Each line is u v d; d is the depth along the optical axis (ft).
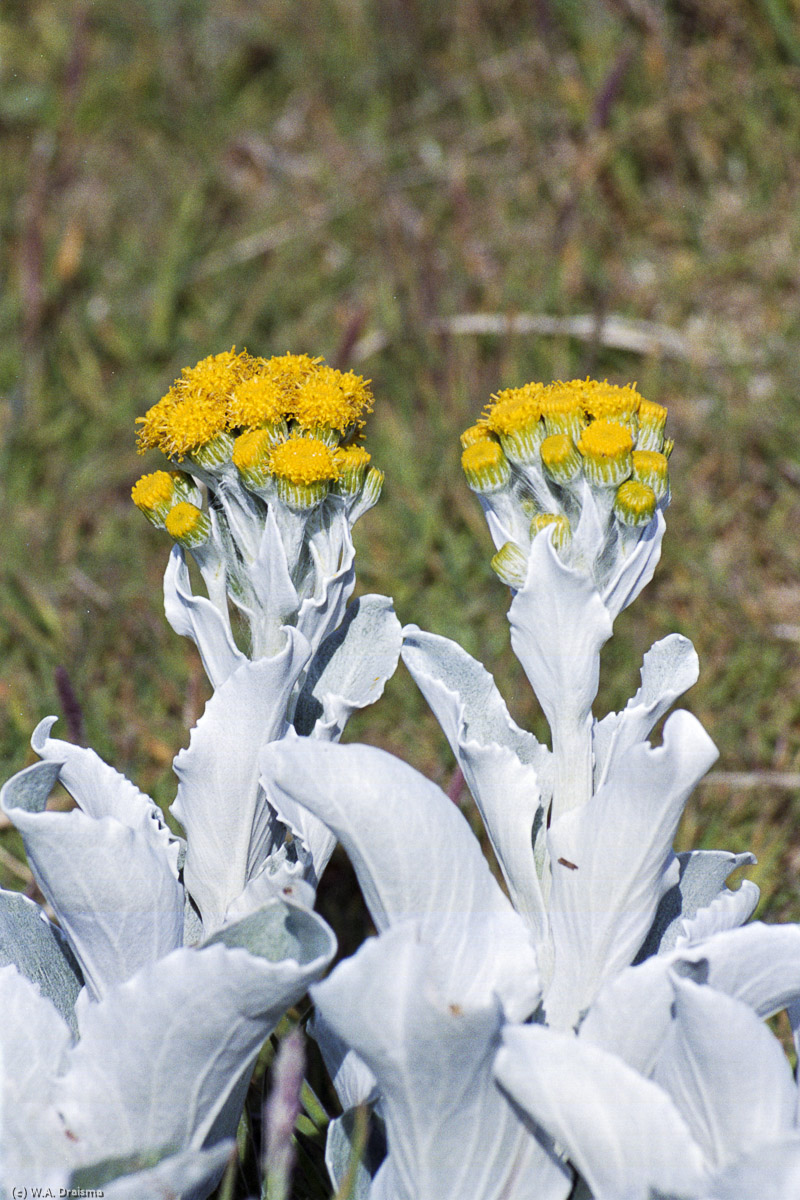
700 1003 3.46
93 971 3.66
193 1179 3.52
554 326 6.70
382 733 4.62
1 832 4.39
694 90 7.84
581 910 3.62
